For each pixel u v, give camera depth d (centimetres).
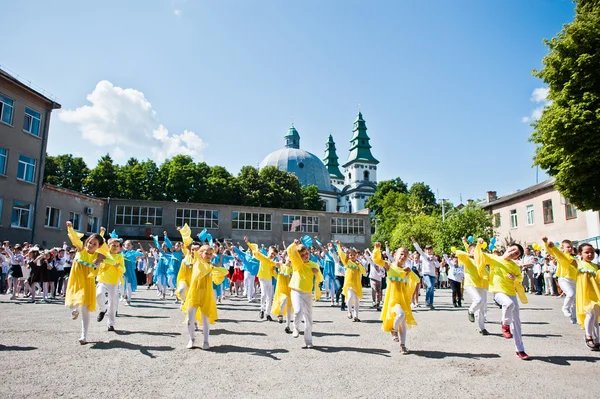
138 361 604
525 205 3494
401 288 701
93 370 554
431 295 1402
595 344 716
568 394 481
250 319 1066
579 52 1808
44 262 1409
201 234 1236
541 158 1988
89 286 723
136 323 949
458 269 1444
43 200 3005
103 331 835
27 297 1529
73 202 3381
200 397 457
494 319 1111
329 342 770
